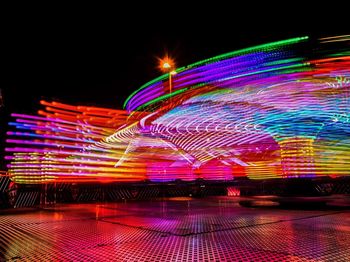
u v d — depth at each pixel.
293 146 8.81
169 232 5.49
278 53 8.67
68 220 7.30
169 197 16.56
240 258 3.66
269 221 6.64
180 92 10.64
